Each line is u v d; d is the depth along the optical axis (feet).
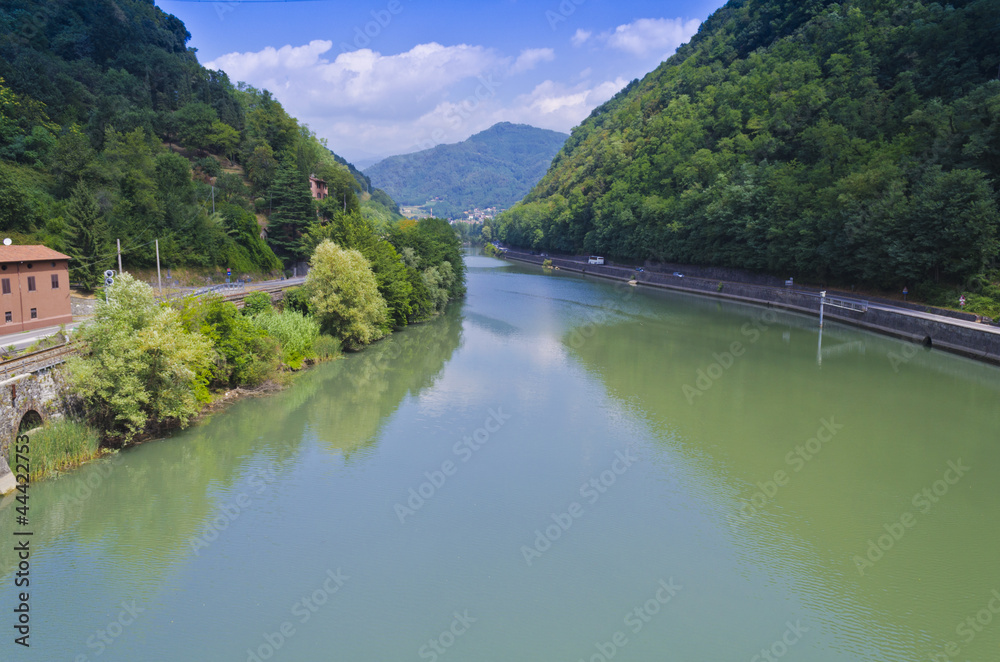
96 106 291.58
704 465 101.86
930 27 296.71
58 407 92.32
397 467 99.86
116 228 194.80
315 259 175.01
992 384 146.82
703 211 344.49
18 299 127.24
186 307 125.59
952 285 208.03
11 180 180.65
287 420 120.16
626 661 57.57
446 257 299.17
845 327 226.38
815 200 266.57
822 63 369.30
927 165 222.28
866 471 99.60
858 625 63.62
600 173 534.37
